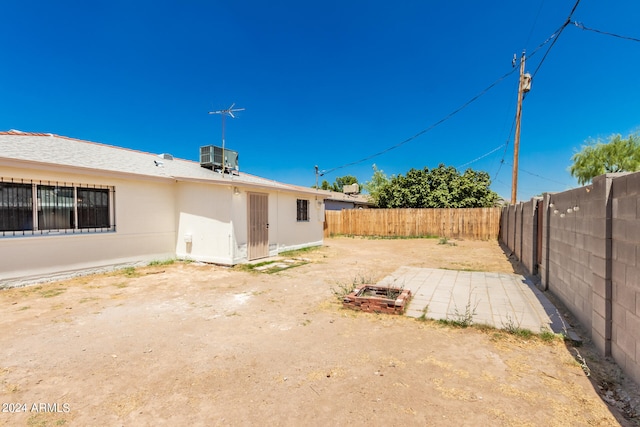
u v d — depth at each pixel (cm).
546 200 621
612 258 315
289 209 1191
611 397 257
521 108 1389
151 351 351
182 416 236
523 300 543
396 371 303
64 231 724
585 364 311
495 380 285
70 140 999
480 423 225
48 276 689
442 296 570
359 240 1730
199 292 610
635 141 2138
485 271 821
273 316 471
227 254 876
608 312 320
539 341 372
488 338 382
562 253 513
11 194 642
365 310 492
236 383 283
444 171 2236
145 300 555
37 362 323
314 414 237
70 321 447
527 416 232
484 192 2106
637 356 267
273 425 225
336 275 768
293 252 1181
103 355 340
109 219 811
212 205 899
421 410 241
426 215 1839
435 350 350
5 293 597
